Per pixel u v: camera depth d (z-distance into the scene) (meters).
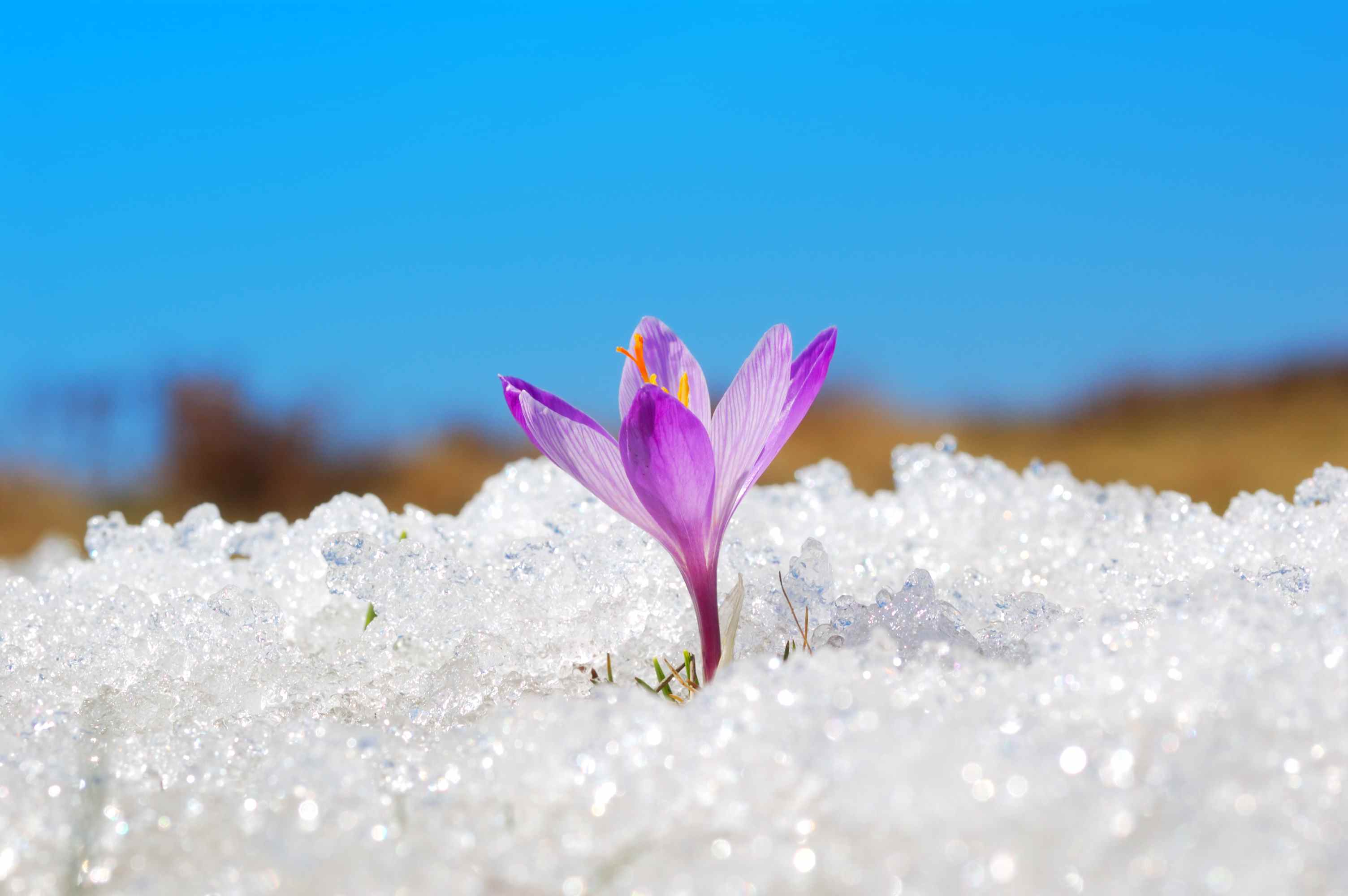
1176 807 0.64
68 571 0.81
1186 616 0.69
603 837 0.65
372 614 0.78
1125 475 2.78
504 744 0.68
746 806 0.65
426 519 0.83
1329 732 0.66
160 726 0.72
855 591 0.78
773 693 0.67
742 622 0.75
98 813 0.67
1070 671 0.68
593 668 0.75
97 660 0.74
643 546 0.78
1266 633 0.68
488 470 3.29
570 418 0.72
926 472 0.85
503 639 0.74
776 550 0.78
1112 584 0.76
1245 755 0.65
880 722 0.66
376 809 0.67
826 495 0.85
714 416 0.72
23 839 0.66
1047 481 0.85
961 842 0.64
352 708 0.73
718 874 0.64
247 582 0.80
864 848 0.64
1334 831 0.64
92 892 0.65
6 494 2.64
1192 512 0.81
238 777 0.69
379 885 0.64
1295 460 2.61
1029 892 0.63
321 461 3.17
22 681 0.73
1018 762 0.65
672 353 0.74
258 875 0.65
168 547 0.82
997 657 0.72
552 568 0.76
